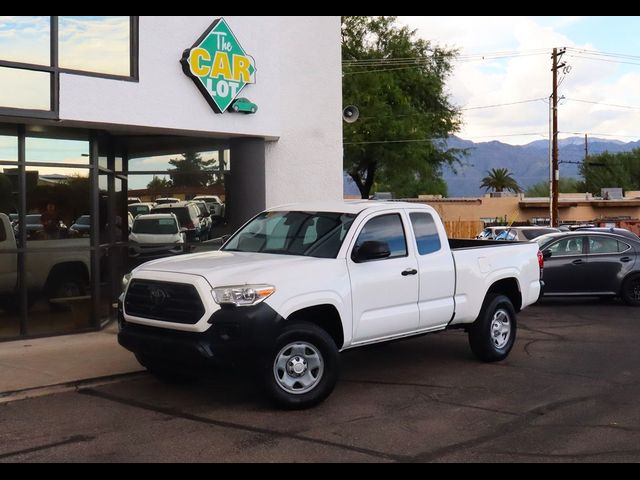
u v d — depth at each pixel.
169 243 13.11
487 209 51.03
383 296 7.82
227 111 12.31
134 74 11.01
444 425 6.59
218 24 11.93
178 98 11.57
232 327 6.67
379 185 43.12
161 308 7.05
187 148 13.08
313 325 7.11
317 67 13.75
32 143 10.53
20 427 6.54
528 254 10.00
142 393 7.77
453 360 9.59
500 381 8.38
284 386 6.96
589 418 6.82
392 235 8.16
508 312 9.62
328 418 6.79
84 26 10.44
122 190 12.96
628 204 51.06
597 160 75.50
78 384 8.02
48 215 10.71
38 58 9.97
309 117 13.70
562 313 14.40
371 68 37.28
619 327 12.55
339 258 7.54
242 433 6.32
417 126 36.31
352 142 35.44
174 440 6.13
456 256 8.81
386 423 6.64
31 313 10.55
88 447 5.96
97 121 10.54
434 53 39.16
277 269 7.05
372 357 9.78
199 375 7.93
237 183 13.07
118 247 12.80
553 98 38.44
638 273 15.38
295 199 13.62
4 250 10.27
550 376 8.66
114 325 11.84
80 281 11.09
